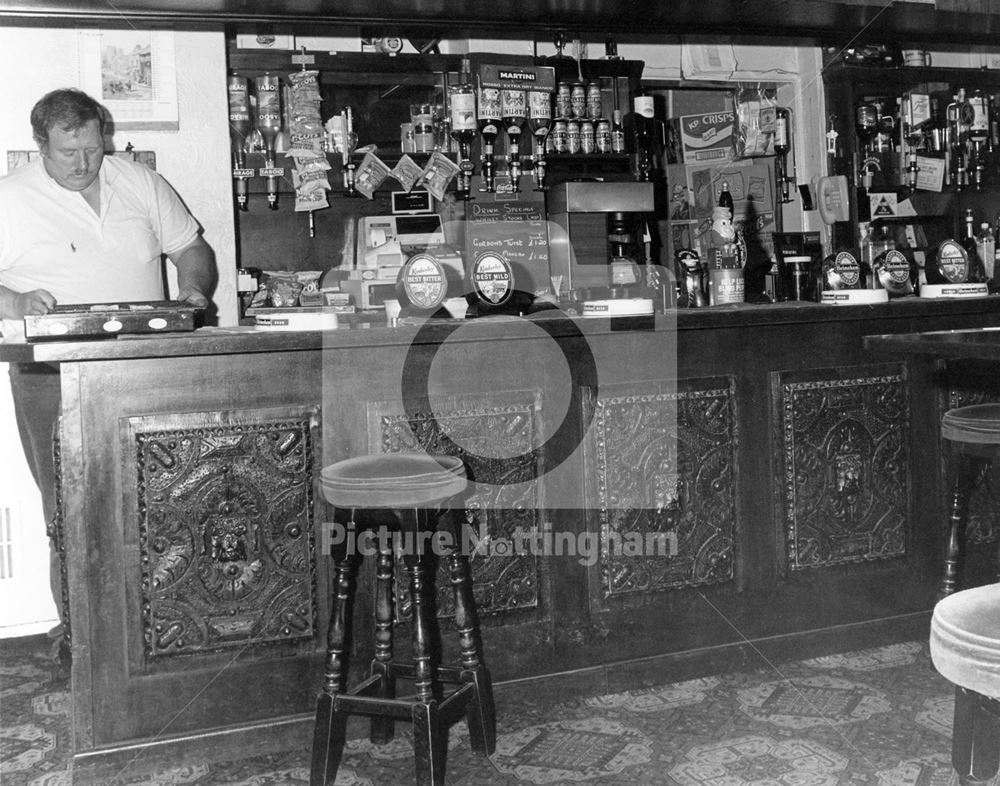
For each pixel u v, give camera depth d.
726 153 5.55
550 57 4.71
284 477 2.58
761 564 3.08
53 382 3.21
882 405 3.21
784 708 2.79
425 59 4.55
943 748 2.51
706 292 3.89
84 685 2.44
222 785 2.43
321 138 4.44
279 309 4.14
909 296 3.70
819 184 5.36
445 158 4.59
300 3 3.45
